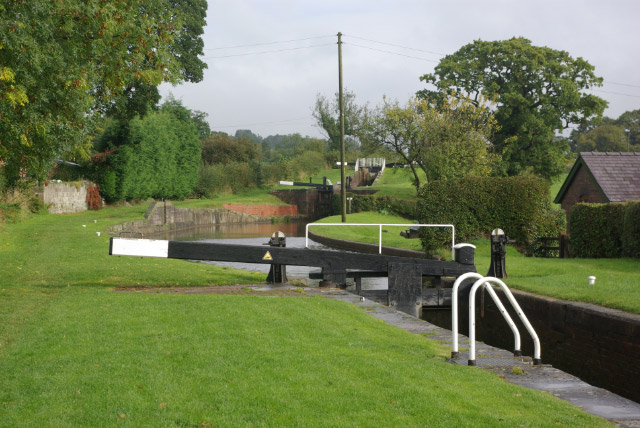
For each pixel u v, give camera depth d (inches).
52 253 804.6
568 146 2199.8
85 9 407.2
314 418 196.7
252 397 216.8
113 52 471.8
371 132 2038.6
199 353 277.9
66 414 201.0
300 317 373.7
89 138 498.6
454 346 292.4
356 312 418.3
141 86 1446.9
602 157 1169.4
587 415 207.3
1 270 623.5
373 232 1485.0
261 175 3491.6
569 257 816.3
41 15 370.3
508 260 742.5
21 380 238.8
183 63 1630.2
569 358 435.8
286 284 566.3
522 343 498.9
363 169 3063.5
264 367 256.4
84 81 411.5
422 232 892.0
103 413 201.2
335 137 3550.7
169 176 2640.3
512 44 2100.1
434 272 561.3
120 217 1893.5
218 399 215.0
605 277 562.9
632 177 1130.0
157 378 239.1
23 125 385.7
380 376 245.8
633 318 374.6
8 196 1392.7
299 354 279.0
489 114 1952.5
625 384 376.2
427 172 1974.7
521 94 2086.6
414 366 266.1
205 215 2554.1
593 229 770.2
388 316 418.6
